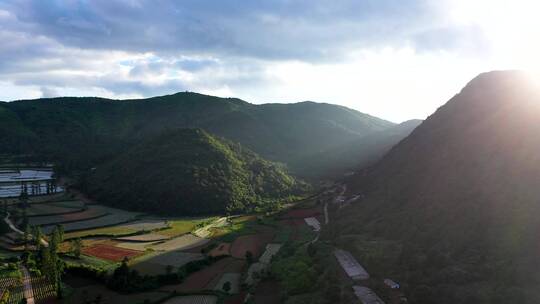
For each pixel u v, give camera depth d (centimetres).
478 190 11150
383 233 12269
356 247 11644
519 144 11819
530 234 8931
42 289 11544
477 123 14662
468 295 7738
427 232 10775
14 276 12212
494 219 9862
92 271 12362
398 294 8825
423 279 8888
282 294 10212
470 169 12350
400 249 10669
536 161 10725
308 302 9344
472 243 9550
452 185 12175
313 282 10419
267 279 11625
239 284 11806
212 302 10731
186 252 14588
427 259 9456
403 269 9719
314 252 12162
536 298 7331
